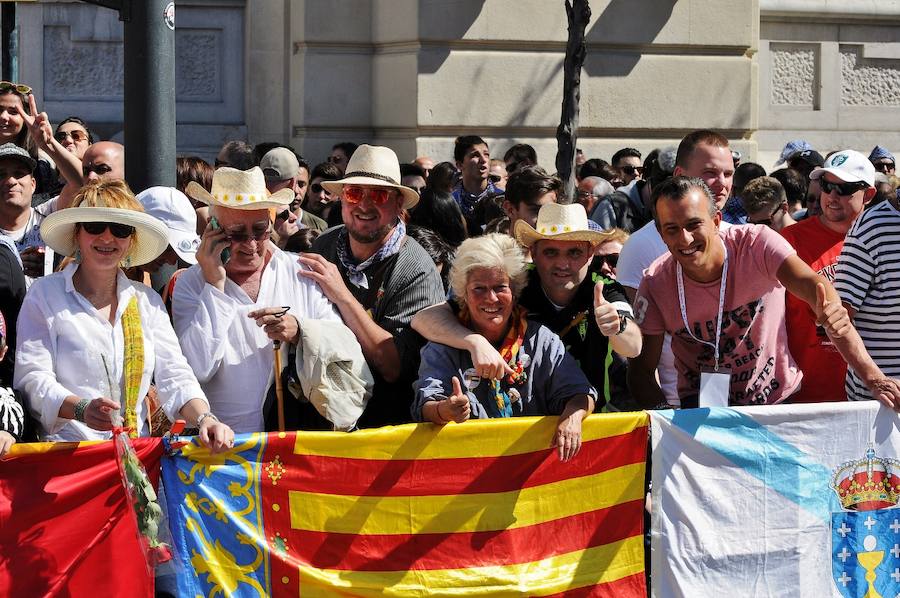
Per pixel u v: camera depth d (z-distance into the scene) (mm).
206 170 6453
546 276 4559
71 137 7051
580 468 4332
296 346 4238
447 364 4250
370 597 4129
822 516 4617
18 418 3836
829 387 4891
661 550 4438
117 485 3908
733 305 4562
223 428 3947
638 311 4652
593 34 10367
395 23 10172
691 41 10578
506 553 4250
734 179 8539
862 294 4816
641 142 10609
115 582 3922
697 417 4453
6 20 7414
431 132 10102
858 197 5465
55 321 3998
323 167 8547
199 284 4414
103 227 3988
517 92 10203
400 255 4797
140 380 4035
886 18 11984
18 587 3834
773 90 11852
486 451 4211
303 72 10383
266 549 4035
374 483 4133
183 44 10914
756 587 4559
